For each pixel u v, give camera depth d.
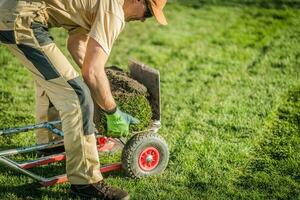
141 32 9.81
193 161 5.23
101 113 4.52
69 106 4.17
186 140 5.66
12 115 6.20
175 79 7.56
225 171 5.07
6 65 7.89
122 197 4.39
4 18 4.08
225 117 6.28
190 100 6.80
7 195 4.50
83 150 4.27
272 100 6.77
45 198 4.45
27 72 7.67
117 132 4.38
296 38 9.59
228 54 8.73
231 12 11.30
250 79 7.55
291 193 4.71
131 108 4.76
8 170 4.91
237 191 4.71
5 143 5.49
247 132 5.90
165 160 4.94
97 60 4.11
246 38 9.62
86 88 4.22
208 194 4.63
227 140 5.71
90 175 4.36
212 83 7.42
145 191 4.63
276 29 10.18
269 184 4.85
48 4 4.16
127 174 4.89
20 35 4.09
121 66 8.03
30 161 4.66
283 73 7.82
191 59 8.46
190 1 12.07
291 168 5.15
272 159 5.33
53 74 4.14
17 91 6.95
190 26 10.28
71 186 4.48
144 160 4.82
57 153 5.14
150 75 4.95
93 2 4.21
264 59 8.43
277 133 5.91
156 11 4.43
